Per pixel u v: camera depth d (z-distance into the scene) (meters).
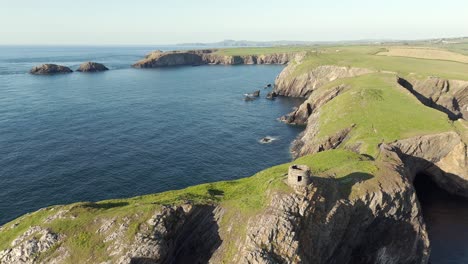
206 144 88.75
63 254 35.12
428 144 64.81
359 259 45.03
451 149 64.94
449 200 62.69
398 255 46.19
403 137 65.50
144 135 94.88
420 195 63.69
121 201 43.66
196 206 40.16
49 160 76.50
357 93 90.88
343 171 47.12
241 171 73.38
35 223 38.84
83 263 34.41
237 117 115.19
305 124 106.88
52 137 91.44
